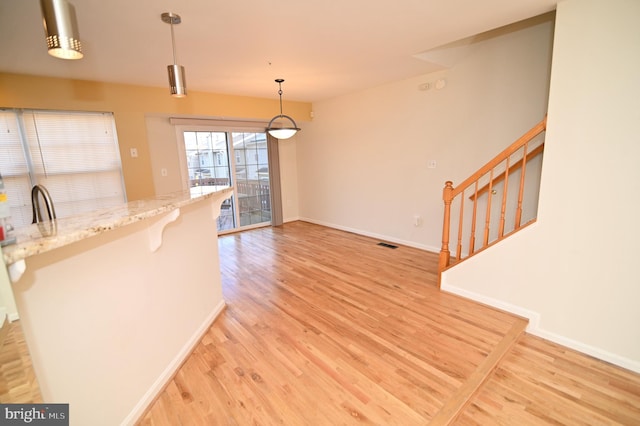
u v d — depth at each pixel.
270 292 3.18
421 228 4.40
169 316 2.00
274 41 2.62
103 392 1.43
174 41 2.42
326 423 1.60
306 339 2.34
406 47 2.88
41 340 1.15
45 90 3.38
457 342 2.25
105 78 3.56
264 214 6.46
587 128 2.05
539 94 3.05
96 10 1.96
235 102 4.81
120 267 1.55
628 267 1.97
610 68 1.93
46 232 1.09
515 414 1.67
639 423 1.60
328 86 4.43
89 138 3.76
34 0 1.80
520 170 3.28
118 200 4.04
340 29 2.44
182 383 1.91
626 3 1.83
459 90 3.66
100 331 1.42
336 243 4.91
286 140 6.43
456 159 3.82
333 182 5.75
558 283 2.28
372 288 3.21
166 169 4.89
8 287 0.90
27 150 3.42
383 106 4.57
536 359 2.14
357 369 2.00
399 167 4.53
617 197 1.98
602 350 2.12
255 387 1.86
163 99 4.16
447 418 1.61
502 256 2.58
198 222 2.46
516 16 2.29
